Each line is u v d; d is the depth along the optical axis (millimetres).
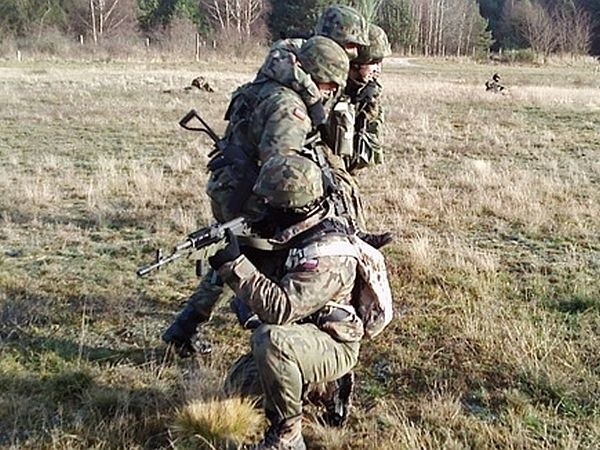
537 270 6594
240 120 3994
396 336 5098
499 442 3867
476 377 4547
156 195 8930
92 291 5879
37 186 9125
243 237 3492
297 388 3500
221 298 4664
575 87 30016
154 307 5602
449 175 10742
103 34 49438
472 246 7184
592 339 5047
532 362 4602
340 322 3576
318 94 3918
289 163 3455
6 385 4348
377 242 4062
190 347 4742
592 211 8633
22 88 21750
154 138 13750
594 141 14422
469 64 49125
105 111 17094
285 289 3391
